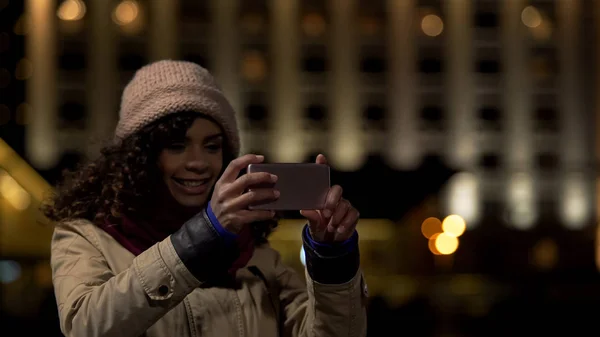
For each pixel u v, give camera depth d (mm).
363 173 10195
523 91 52938
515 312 18062
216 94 1998
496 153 52531
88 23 50156
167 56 50719
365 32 52188
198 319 1863
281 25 51531
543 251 42656
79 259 1869
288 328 2053
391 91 51844
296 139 51000
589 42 53188
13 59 44344
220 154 2008
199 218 1665
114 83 50031
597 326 15484
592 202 52094
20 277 18672
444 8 52844
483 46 53219
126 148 1967
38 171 10758
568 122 52844
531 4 53500
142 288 1636
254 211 1665
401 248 31594
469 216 50719
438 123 52312
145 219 1959
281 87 51219
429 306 17688
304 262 1891
